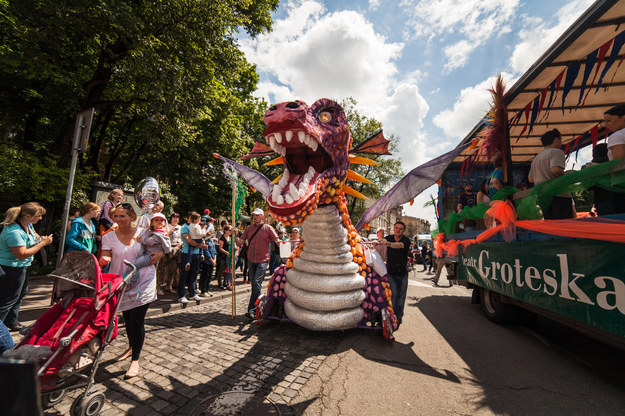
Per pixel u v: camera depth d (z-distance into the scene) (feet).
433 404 6.81
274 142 8.28
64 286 6.58
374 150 11.00
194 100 30.32
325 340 10.88
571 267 8.09
